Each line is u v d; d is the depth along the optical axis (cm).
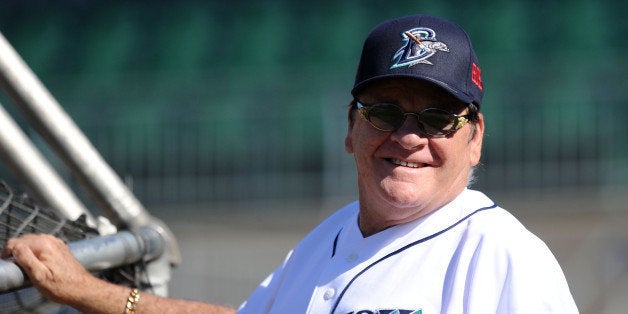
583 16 3297
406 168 507
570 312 462
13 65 651
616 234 2375
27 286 560
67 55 3328
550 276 466
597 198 2781
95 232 644
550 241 2412
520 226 497
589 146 2839
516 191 2847
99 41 3356
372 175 518
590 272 2241
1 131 686
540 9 3328
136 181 2830
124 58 3338
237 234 2525
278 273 605
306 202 2825
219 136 2872
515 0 3338
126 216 667
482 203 516
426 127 501
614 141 2834
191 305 608
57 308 674
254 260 2331
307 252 589
